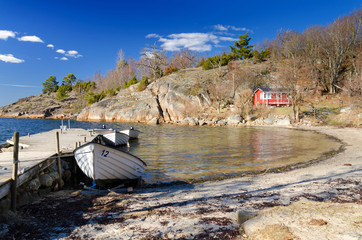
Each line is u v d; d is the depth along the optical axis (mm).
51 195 8062
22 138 17953
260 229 4188
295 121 45125
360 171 10016
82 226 5215
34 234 4789
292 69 50156
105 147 9242
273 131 35344
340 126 36656
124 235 4676
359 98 40906
